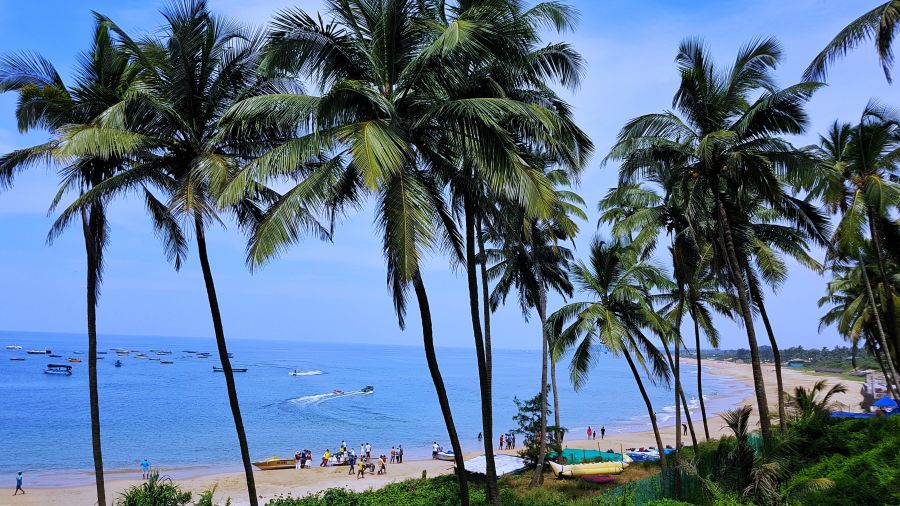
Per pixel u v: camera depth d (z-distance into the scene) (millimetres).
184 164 13984
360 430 64688
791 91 15961
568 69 13375
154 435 56000
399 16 11859
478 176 13445
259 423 66125
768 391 106750
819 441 19609
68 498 32656
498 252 27016
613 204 23188
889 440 16969
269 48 11836
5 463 42719
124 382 105750
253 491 14445
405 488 21859
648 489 16703
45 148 14156
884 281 21734
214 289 14562
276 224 11094
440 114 11609
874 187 19094
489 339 17062
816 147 20547
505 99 10938
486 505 14258
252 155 14148
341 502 15156
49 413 67312
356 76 12555
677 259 21297
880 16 11891
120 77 15352
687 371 194125
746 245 20375
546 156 14281
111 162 15008
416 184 11555
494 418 78625
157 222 17047
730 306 24703
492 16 11438
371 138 10156
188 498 14297
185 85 13500
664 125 18344
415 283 13141
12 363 142750
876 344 36781
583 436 61625
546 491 23359
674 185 18672
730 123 18219
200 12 13500
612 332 21078
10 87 14695
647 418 80062
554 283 26500
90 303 15430
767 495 12891
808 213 19547
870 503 13461
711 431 60469
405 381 135875
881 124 19500
